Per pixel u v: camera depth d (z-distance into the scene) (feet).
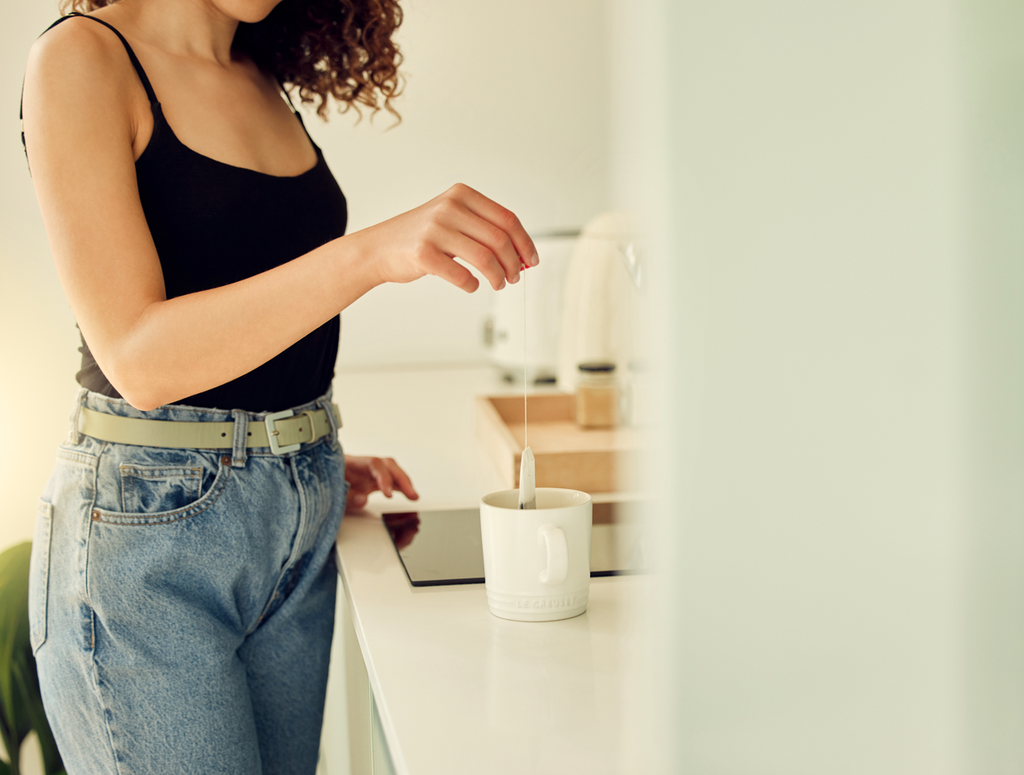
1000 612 0.34
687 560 0.51
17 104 6.54
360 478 3.48
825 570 0.40
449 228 1.93
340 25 3.52
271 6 2.70
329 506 2.81
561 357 5.28
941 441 0.35
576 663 1.86
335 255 2.02
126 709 2.40
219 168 2.51
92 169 2.18
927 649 0.36
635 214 0.55
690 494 0.50
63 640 2.39
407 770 1.40
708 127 0.46
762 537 0.44
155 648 2.38
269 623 2.79
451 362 7.90
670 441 0.51
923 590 0.36
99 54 2.27
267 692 2.88
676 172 0.49
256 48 3.40
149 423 2.39
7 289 6.68
